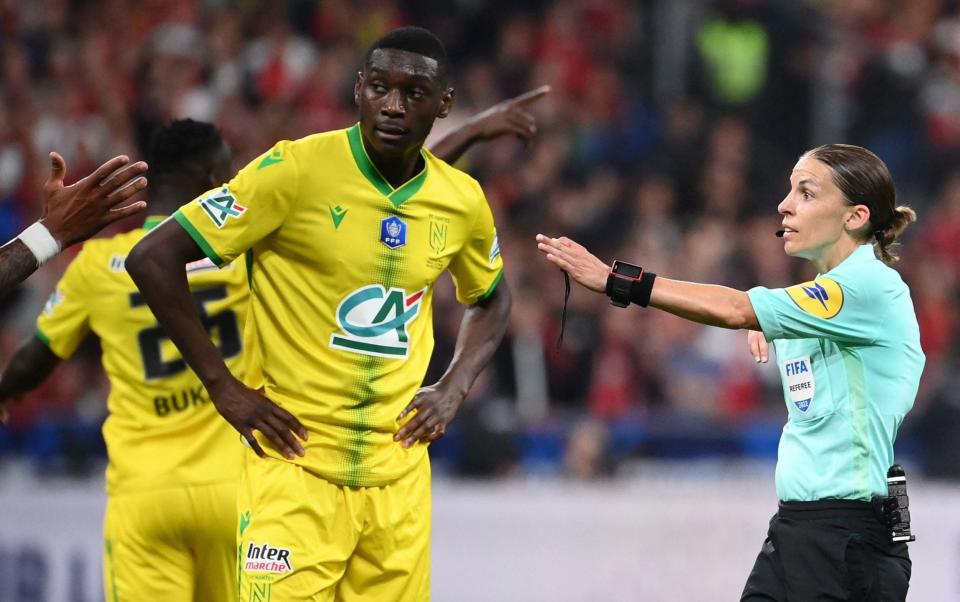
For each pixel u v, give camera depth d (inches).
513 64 1882.4
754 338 696.4
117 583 736.3
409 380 629.9
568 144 1785.2
